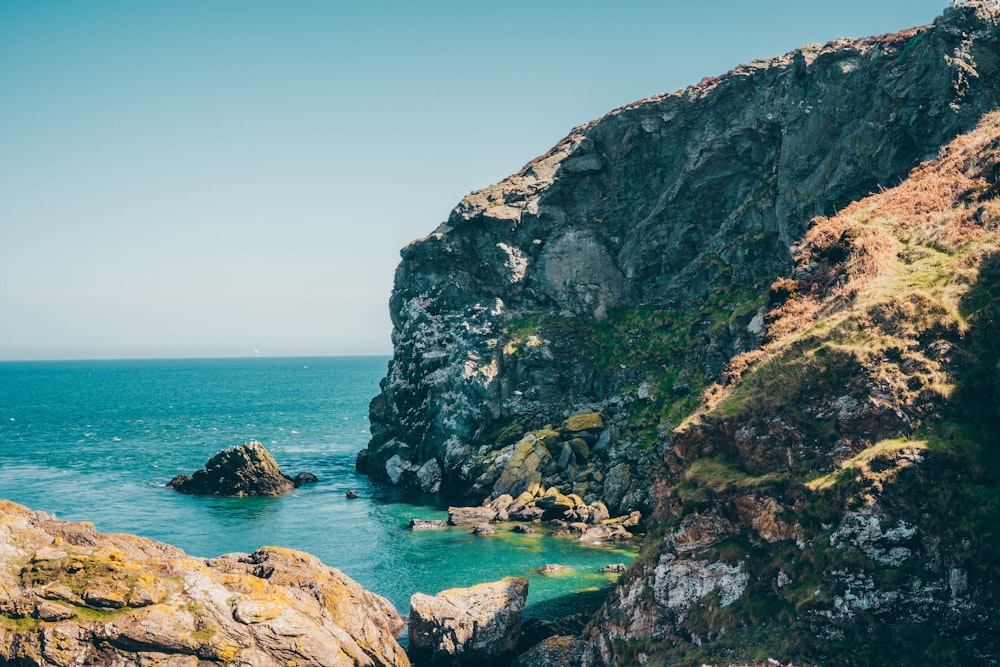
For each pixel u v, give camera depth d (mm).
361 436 140500
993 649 28500
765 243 80625
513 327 93062
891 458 33094
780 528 34938
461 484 85188
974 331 36281
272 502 81688
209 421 168250
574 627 44219
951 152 54875
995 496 30875
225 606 37000
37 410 198625
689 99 92000
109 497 83125
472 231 100562
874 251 46031
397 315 111125
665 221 92125
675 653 35438
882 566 31000
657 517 42281
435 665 42000
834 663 29844
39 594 35312
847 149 73250
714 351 74750
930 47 68062
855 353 37750
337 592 42000
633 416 79062
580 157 99750
